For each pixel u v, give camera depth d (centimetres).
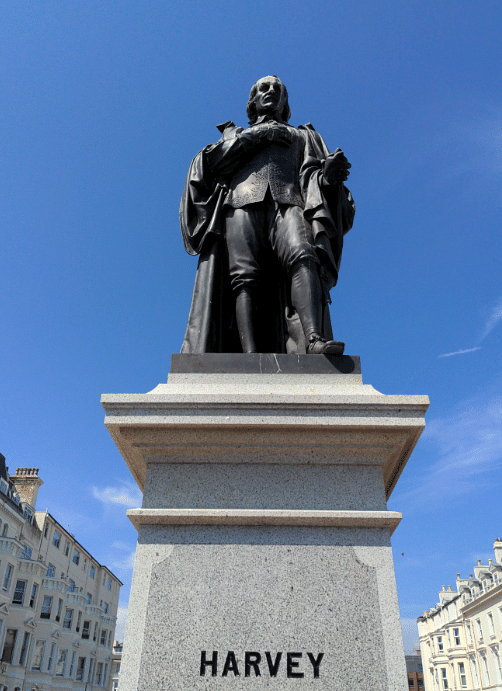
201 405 259
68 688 3966
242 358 301
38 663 3512
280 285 378
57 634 3784
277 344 368
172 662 217
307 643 221
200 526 246
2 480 3584
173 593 230
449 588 5619
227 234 368
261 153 384
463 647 4622
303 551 240
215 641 221
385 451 264
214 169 386
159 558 238
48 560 3978
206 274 359
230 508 251
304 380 290
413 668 6284
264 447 262
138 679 213
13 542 3322
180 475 261
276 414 257
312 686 212
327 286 349
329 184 364
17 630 3284
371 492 256
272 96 419
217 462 263
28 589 3453
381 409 260
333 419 256
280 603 228
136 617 226
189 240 375
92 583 4934
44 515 3931
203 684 212
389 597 231
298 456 264
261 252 364
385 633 223
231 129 411
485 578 4303
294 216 354
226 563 237
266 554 239
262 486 257
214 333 349
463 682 4556
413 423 256
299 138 394
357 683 213
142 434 264
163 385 287
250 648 219
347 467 263
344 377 293
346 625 224
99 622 4706
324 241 347
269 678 213
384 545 243
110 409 262
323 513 243
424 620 5706
